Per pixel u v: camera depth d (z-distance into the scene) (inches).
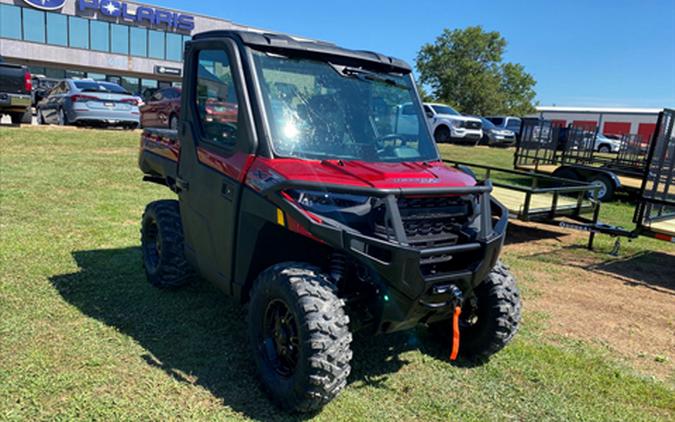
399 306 125.7
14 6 1528.1
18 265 208.2
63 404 122.1
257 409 126.5
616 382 152.9
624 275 261.6
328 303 120.4
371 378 145.3
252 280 141.5
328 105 144.8
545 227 371.9
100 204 319.9
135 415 120.2
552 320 197.5
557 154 631.8
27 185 352.2
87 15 1627.7
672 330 195.2
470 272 129.7
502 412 134.0
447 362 157.4
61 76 1673.2
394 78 160.4
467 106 2625.5
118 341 153.3
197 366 142.9
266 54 141.8
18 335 152.0
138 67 1739.7
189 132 160.6
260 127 134.0
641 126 1990.7
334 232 115.4
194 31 1811.0
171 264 183.2
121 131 668.1
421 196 122.6
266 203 127.0
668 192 295.3
